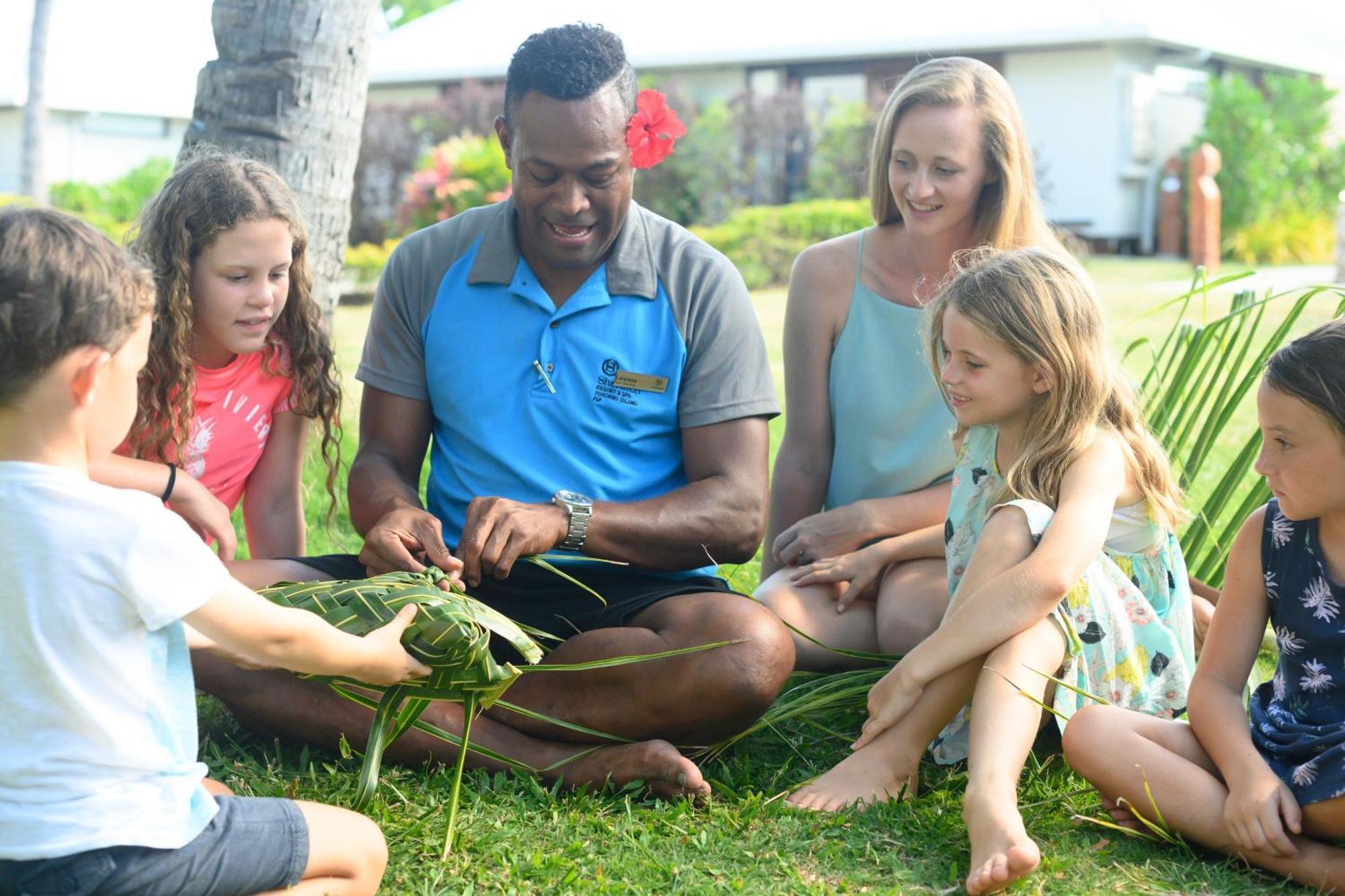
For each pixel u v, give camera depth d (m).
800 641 3.20
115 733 1.88
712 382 2.97
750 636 2.63
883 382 3.38
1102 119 17.09
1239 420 6.70
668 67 19.19
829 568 3.22
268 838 1.98
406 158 17.27
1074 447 2.73
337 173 4.46
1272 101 19.86
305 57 4.31
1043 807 2.58
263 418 3.10
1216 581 3.52
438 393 3.03
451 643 2.32
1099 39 16.53
